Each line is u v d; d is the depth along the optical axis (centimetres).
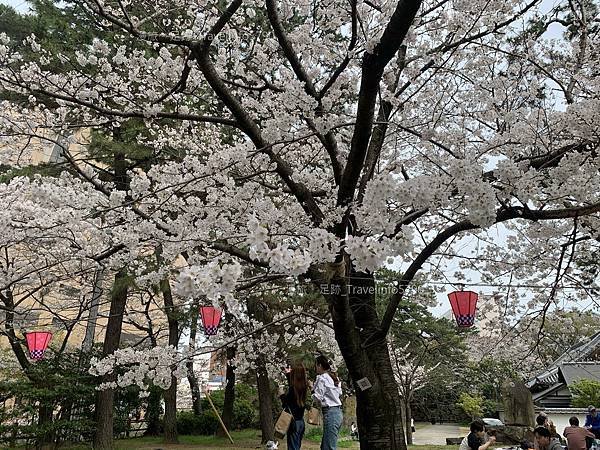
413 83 566
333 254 228
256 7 571
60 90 471
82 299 954
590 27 600
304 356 937
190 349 501
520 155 391
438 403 2705
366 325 460
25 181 521
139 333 1903
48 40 791
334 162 443
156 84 498
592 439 864
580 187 313
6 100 611
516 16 448
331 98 426
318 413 727
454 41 503
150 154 795
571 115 348
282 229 436
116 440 1415
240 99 583
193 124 694
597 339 1269
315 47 480
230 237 431
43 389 924
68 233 513
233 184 444
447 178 254
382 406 420
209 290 201
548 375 1520
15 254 836
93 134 809
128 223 461
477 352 1803
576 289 547
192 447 1252
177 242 446
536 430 627
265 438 1207
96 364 475
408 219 320
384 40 276
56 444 997
